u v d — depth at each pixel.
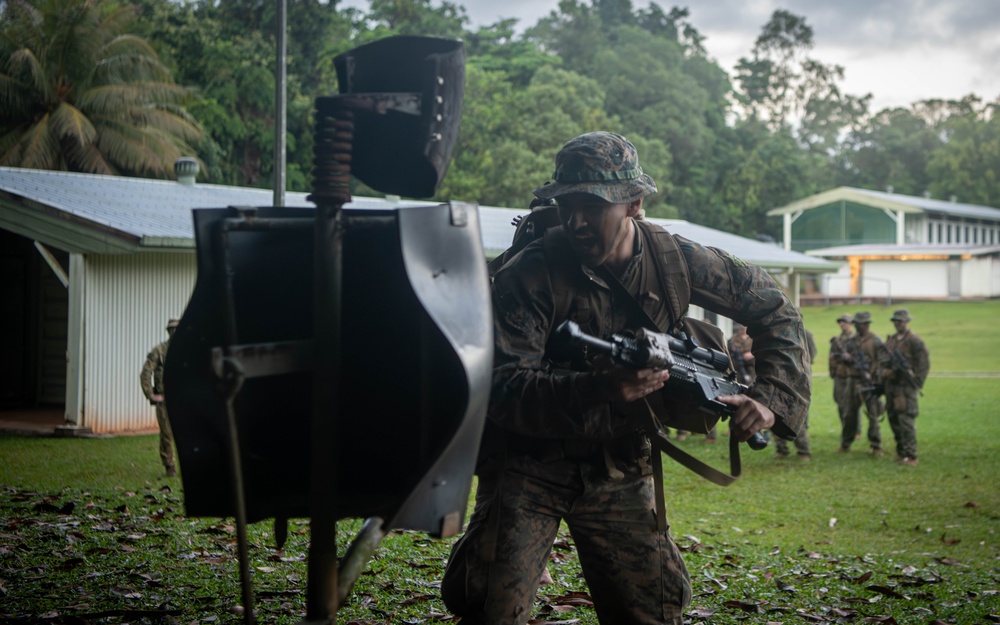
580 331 2.58
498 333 2.80
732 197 64.50
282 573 5.34
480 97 43.97
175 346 2.40
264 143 37.00
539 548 2.88
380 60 2.22
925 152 95.00
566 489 2.89
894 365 13.08
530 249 2.90
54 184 16.38
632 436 2.92
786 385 2.93
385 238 2.42
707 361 2.95
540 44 72.19
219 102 36.47
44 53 30.92
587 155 2.69
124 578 5.11
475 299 2.23
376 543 2.30
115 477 9.93
